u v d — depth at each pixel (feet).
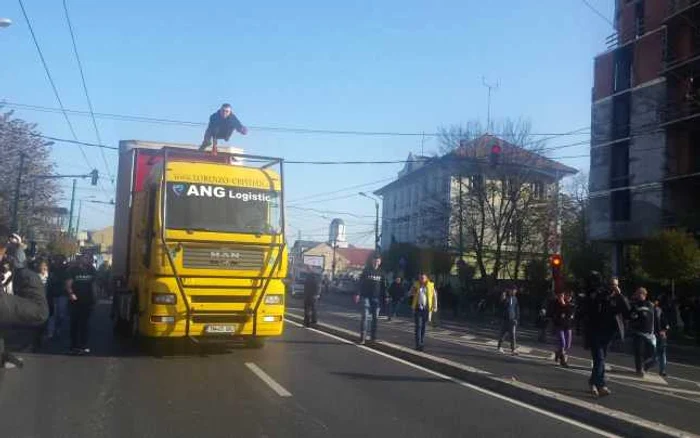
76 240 191.62
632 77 130.11
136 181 44.32
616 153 134.00
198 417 24.32
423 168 199.93
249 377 32.68
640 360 44.73
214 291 36.78
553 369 43.16
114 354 38.83
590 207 138.00
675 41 120.26
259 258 38.04
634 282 112.57
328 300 161.68
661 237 93.40
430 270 150.41
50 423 22.99
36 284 13.75
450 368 36.70
